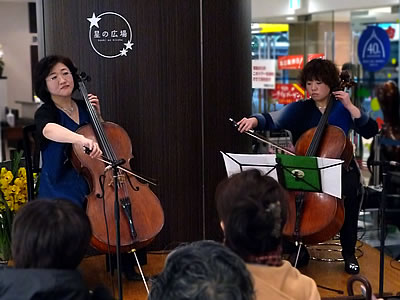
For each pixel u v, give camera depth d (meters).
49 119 3.18
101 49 3.72
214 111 3.94
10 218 3.49
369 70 7.46
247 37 4.08
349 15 7.17
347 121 3.60
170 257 1.49
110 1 3.69
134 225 3.07
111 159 3.09
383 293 3.20
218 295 1.39
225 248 1.52
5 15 10.91
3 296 1.43
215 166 3.97
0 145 9.27
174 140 3.86
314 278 3.44
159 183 3.86
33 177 3.47
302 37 6.86
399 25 7.24
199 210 3.96
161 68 3.80
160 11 3.76
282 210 1.72
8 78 11.09
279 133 4.28
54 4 3.69
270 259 1.70
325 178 2.91
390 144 6.07
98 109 3.42
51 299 1.44
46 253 1.48
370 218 4.89
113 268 3.42
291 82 6.44
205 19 3.85
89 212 3.04
